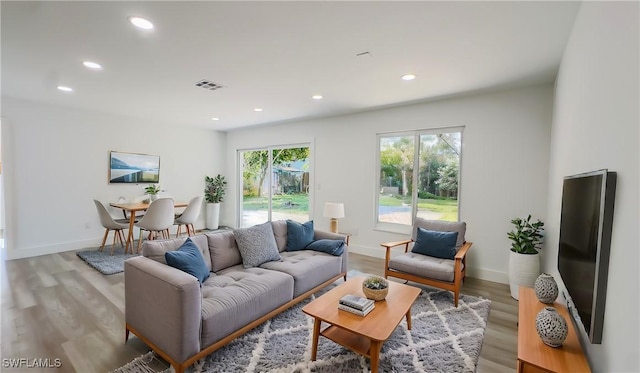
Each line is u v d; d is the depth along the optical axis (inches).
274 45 93.4
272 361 78.0
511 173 138.6
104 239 182.1
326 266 121.1
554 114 120.6
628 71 41.9
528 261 118.6
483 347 87.3
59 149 180.5
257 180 258.2
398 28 82.1
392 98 153.9
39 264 155.8
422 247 136.6
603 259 46.0
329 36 87.4
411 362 78.7
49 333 89.5
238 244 115.3
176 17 77.0
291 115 198.8
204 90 141.6
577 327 65.1
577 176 60.6
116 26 81.7
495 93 141.8
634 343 36.9
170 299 70.1
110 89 141.2
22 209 167.9
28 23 80.0
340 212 173.6
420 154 169.6
